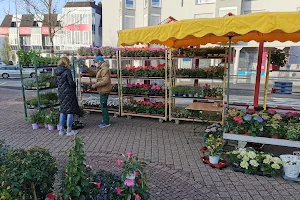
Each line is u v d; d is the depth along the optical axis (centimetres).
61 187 249
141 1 2023
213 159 405
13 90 1510
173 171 392
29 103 659
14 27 4119
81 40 3550
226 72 633
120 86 720
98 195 236
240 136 423
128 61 786
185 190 336
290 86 752
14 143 514
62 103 558
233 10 1603
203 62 827
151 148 493
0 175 227
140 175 248
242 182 359
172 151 477
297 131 399
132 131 605
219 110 542
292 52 988
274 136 410
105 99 630
